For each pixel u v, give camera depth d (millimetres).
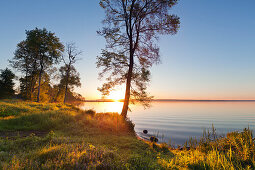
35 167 3088
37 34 30281
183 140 13414
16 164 3064
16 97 39312
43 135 8328
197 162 3932
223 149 5398
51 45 31438
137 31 16406
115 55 15656
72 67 37031
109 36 16312
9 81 34688
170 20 15266
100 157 3877
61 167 3066
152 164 3764
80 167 3139
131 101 15773
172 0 14781
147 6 15930
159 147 7742
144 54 16594
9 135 7820
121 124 12258
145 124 24297
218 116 41156
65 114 13539
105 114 16281
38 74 34094
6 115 12453
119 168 3279
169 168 3574
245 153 3990
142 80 15742
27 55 33719
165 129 19844
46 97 39656
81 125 10969
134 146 6879
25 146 5363
